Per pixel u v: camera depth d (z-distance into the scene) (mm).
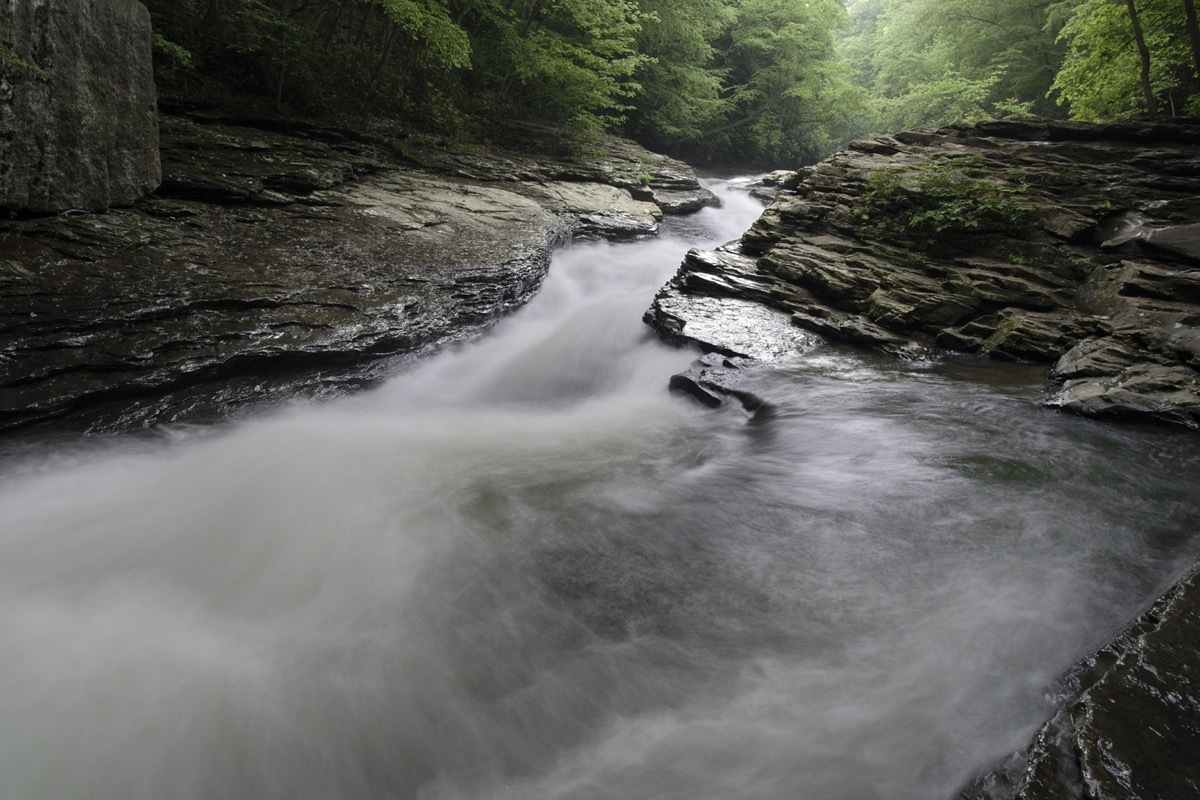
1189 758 2150
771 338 7770
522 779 2596
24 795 2471
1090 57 15383
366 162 12102
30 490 4695
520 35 18375
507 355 8305
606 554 3938
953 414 5609
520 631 3318
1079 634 2986
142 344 5715
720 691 2887
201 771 2605
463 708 2885
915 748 2488
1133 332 6352
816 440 5293
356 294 7547
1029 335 7113
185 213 8188
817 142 34156
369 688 2965
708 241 16516
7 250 6184
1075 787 2074
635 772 2543
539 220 12172
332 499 4566
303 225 9102
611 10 19094
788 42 29891
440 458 5398
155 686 2930
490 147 17391
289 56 12312
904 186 9891
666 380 7473
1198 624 2773
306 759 2686
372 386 6891
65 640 3227
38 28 6434
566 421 6562
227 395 5953
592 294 11742
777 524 4141
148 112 7977
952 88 26406
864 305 8266
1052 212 8828
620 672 3031
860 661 2971
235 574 3840
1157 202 8602
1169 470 4516
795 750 2541
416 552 3967
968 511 4070
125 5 7480
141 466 5152
